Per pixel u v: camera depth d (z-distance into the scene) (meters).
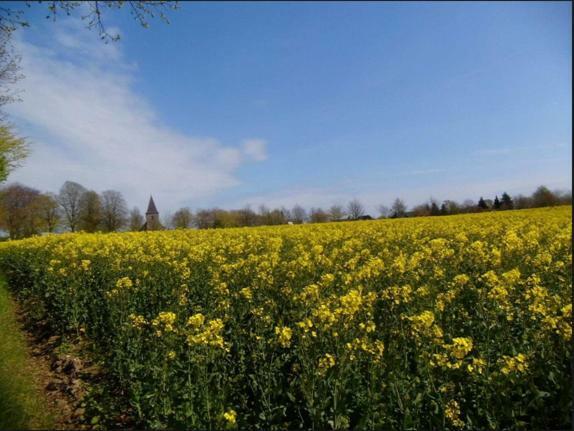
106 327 9.26
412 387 5.24
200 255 13.52
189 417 5.23
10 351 8.67
